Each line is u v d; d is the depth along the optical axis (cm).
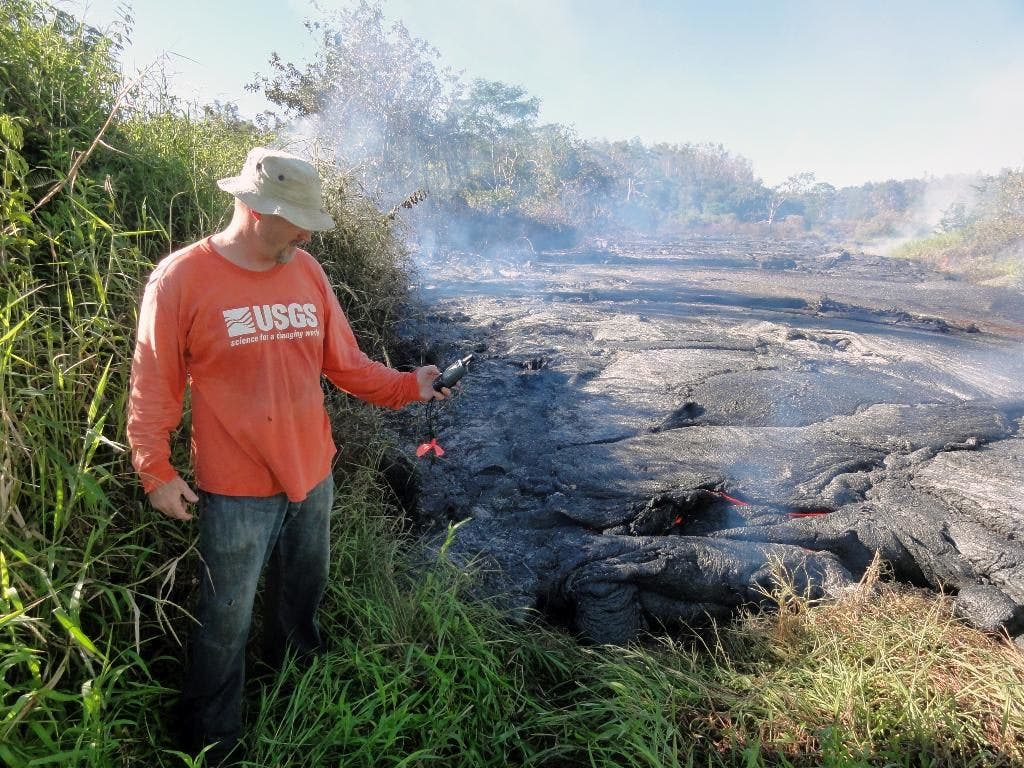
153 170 344
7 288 232
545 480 386
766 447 418
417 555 329
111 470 236
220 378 195
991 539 343
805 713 252
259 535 206
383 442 397
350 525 313
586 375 542
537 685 270
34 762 164
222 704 213
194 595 246
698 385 509
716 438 428
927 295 1384
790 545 345
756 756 229
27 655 170
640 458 402
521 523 365
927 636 288
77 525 212
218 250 194
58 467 201
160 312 187
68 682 201
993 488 378
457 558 338
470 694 246
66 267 262
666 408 469
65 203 264
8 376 210
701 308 1016
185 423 262
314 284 218
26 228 242
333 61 1778
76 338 231
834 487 384
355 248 516
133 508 236
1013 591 318
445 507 382
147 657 234
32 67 316
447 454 417
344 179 534
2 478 187
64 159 291
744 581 328
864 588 318
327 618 267
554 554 341
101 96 347
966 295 1387
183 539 243
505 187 2572
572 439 427
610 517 357
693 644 306
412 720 225
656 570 324
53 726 179
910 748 239
